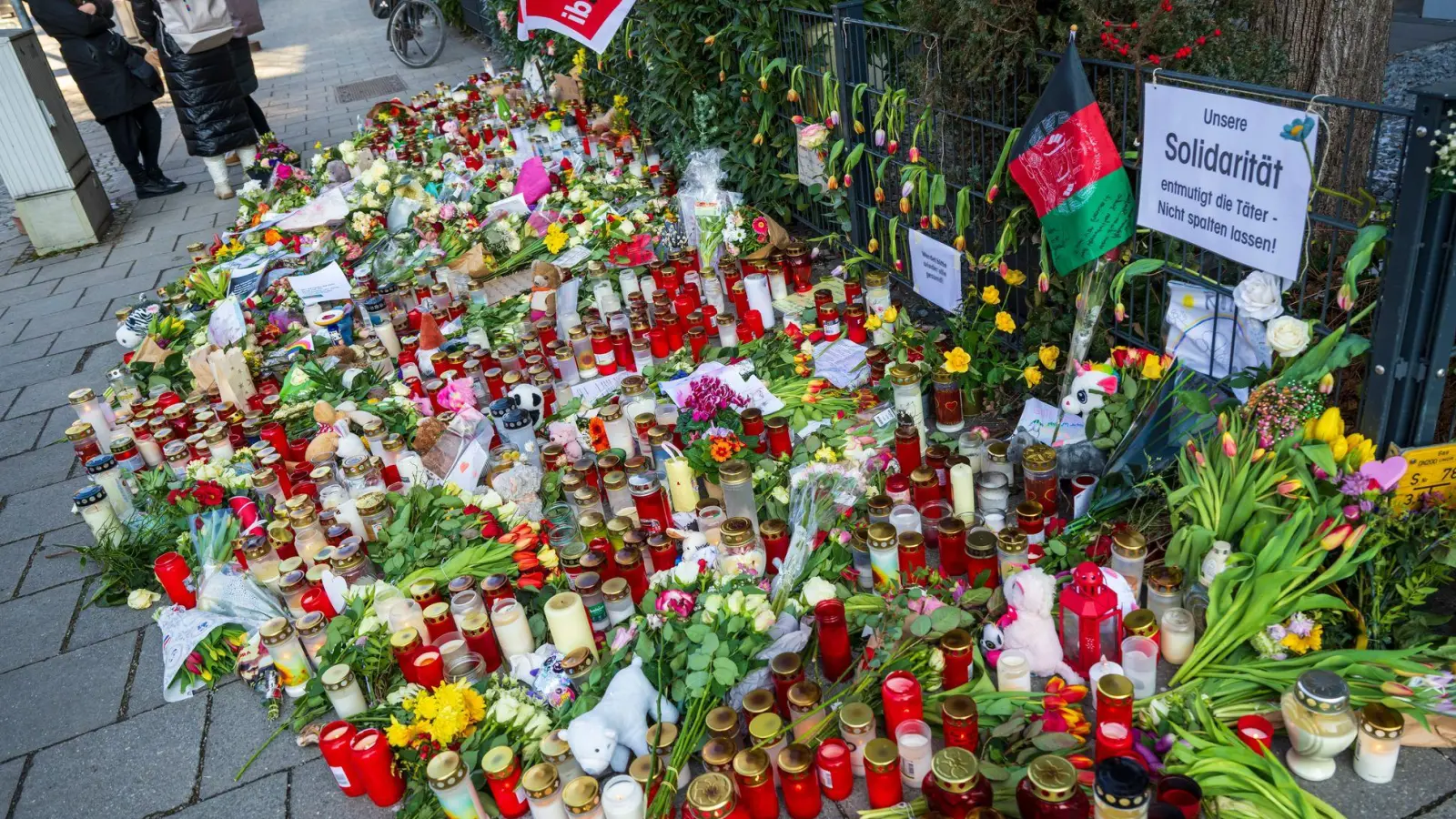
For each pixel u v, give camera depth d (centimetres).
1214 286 320
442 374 491
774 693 277
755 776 241
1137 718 257
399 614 318
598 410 416
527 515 383
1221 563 279
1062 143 335
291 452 458
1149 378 329
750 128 633
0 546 461
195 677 351
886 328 455
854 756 261
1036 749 246
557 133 859
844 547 328
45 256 905
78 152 934
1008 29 373
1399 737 231
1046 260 371
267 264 717
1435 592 284
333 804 291
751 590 303
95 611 404
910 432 359
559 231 636
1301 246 280
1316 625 265
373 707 309
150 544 423
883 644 278
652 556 336
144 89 998
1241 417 301
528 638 316
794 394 430
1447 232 247
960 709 243
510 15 1144
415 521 383
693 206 582
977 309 440
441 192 762
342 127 1236
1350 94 448
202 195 1039
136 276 820
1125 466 322
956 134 442
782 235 549
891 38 483
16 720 349
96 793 311
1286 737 254
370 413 465
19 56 843
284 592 346
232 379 518
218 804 298
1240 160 289
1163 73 312
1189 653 278
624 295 551
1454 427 283
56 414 591
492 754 266
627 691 274
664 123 726
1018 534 298
